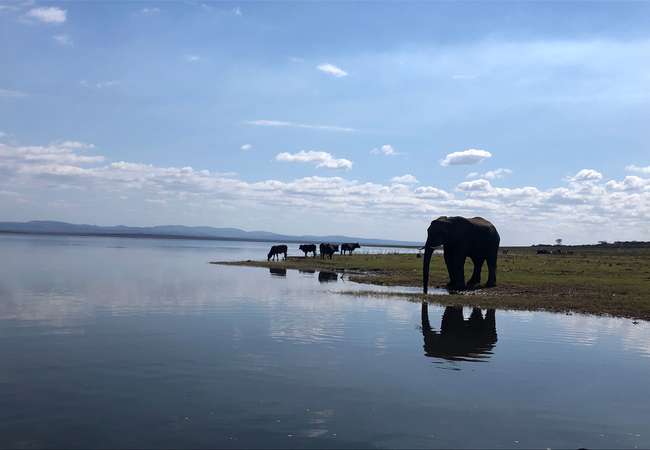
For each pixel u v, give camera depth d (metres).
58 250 82.00
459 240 29.78
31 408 8.86
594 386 10.73
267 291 27.34
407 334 15.71
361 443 7.71
